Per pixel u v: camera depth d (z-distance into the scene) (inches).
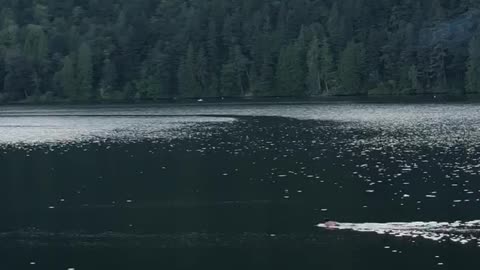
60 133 3225.9
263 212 1427.2
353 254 1113.4
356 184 1664.6
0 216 1502.2
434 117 3358.8
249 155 2235.5
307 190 1626.5
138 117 4151.1
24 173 2048.5
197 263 1112.2
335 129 2952.8
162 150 2445.9
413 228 1245.1
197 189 1701.5
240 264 1096.8
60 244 1264.8
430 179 1684.3
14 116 4635.8
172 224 1370.6
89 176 1961.1
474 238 1170.0
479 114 3449.8
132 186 1781.5
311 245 1175.0
